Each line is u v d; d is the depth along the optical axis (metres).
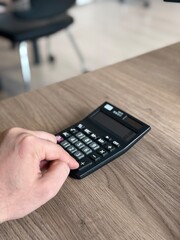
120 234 0.34
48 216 0.36
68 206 0.37
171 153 0.44
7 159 0.36
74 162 0.41
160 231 0.34
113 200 0.38
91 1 3.38
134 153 0.44
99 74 0.64
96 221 0.35
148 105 0.55
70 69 2.02
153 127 0.49
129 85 0.60
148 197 0.38
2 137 0.39
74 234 0.34
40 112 0.53
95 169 0.41
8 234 0.34
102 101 0.56
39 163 0.38
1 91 1.74
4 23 1.43
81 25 2.78
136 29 2.66
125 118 0.49
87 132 0.47
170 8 3.08
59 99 0.57
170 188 0.39
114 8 3.22
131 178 0.41
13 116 0.53
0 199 0.34
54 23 1.44
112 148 0.44
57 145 0.41
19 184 0.35
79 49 2.30
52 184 0.36
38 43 2.19
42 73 1.97
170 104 0.55
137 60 0.69
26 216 0.36
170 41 2.38
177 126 0.50
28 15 1.42
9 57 2.19
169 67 0.66
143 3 3.28
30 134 0.40
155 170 0.42
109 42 2.42
